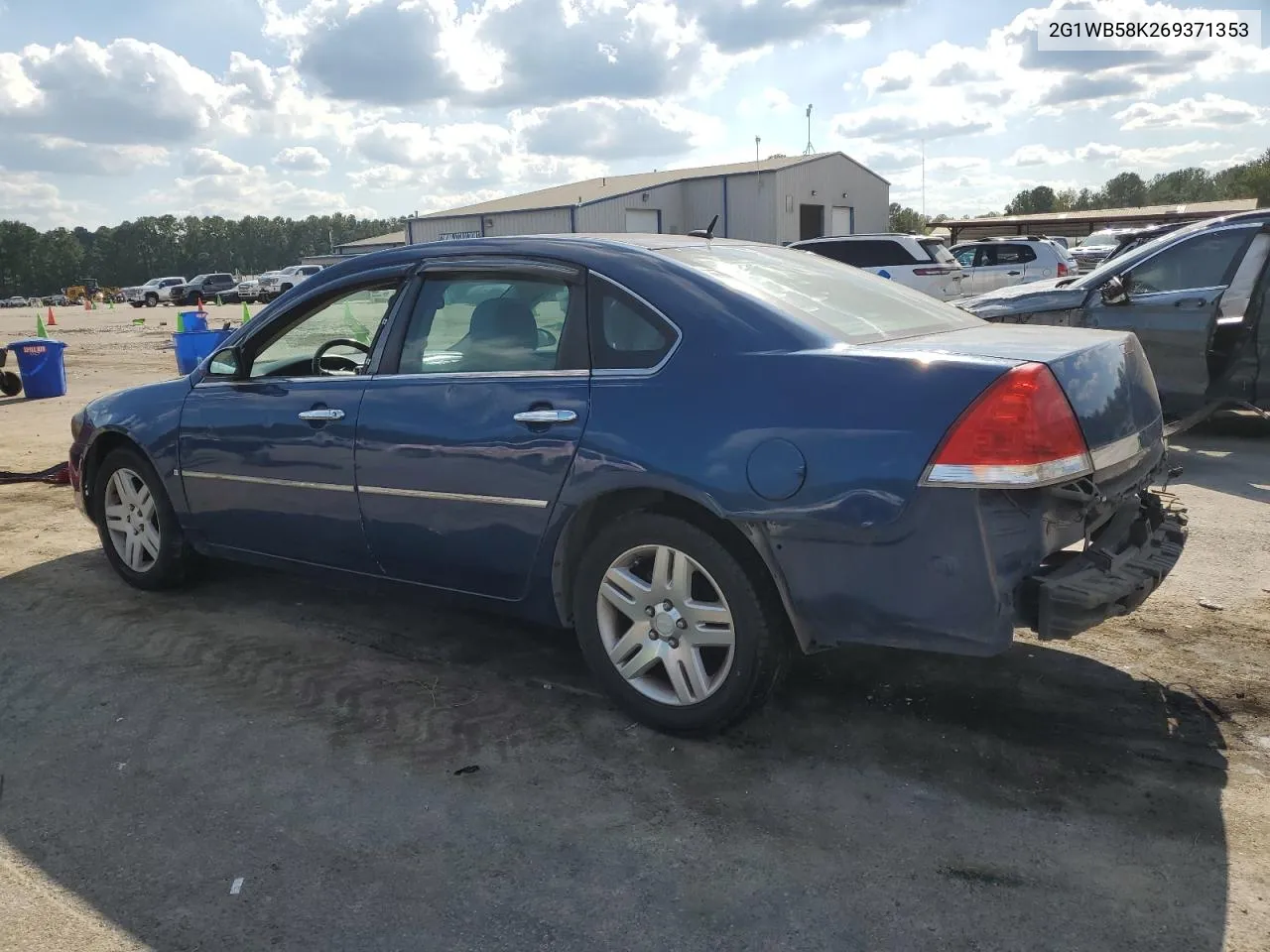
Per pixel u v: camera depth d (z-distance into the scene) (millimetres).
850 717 3527
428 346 3869
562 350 3510
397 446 3801
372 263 4125
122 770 3316
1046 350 3043
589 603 3506
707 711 3297
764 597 3172
